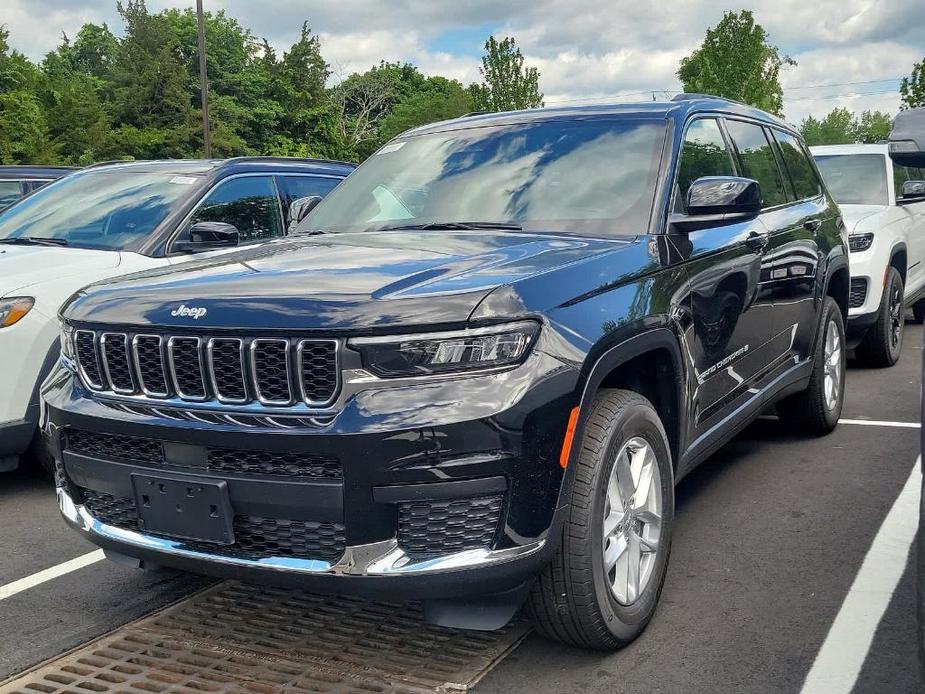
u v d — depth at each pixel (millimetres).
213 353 2775
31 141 52469
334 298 2711
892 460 5234
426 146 4426
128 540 2975
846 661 3023
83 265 5160
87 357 3096
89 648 3248
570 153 3988
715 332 3842
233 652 3191
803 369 5188
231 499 2734
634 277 3238
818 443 5629
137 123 67062
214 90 75750
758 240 4375
